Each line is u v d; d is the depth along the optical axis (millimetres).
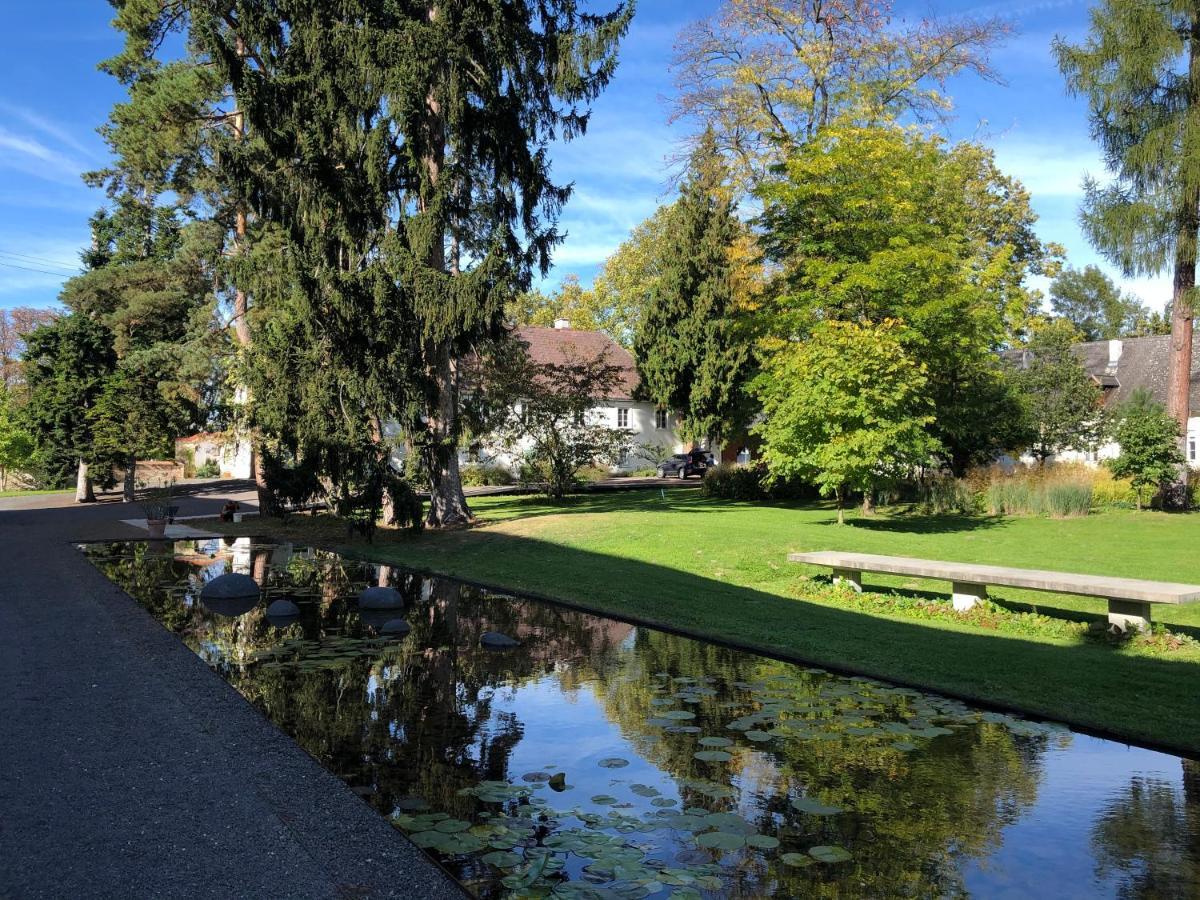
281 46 17594
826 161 22891
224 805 4461
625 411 48688
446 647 8617
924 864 3951
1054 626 9164
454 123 17062
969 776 5086
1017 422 26141
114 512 27641
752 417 33688
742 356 33969
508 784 4910
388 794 4734
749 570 13227
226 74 16547
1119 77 21828
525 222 18828
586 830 4281
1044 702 6371
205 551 16844
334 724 6004
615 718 6238
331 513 23031
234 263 17969
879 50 27344
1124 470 22594
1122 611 8602
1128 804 4652
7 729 5609
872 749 5562
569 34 17797
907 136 26906
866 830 4332
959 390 24750
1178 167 21578
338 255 17797
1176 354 22812
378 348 16984
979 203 36656
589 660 8109
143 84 24188
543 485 29562
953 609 10078
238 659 7945
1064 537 17797
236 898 3465
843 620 9719
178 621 9680
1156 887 3729
